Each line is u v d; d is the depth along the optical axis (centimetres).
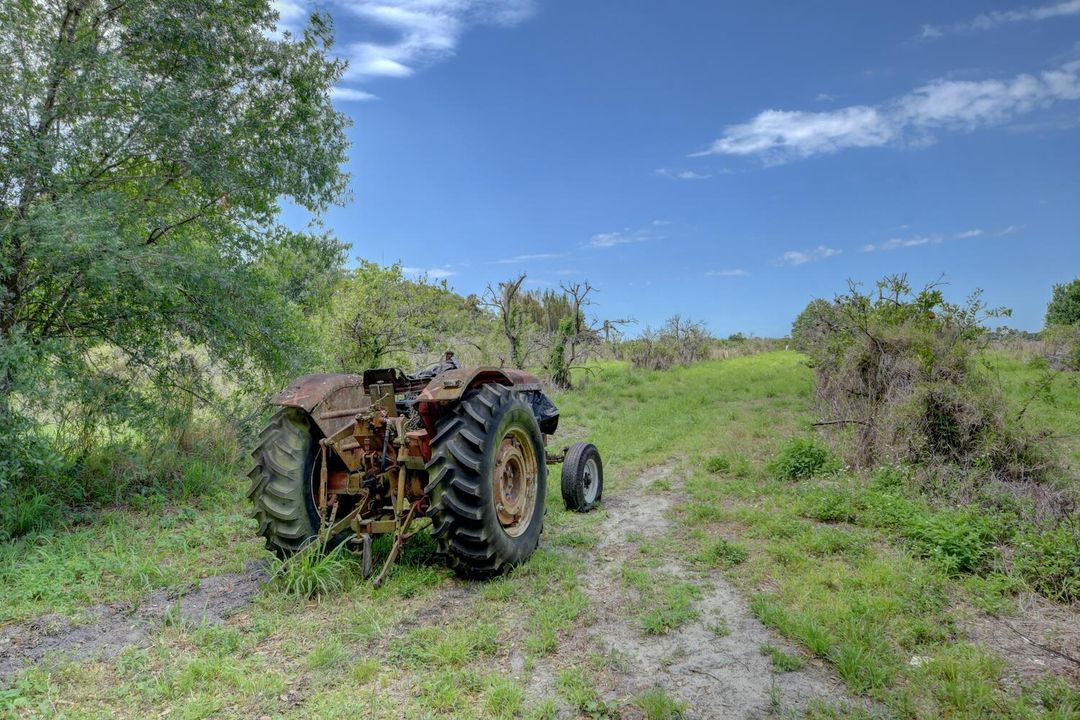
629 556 478
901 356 738
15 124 603
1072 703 272
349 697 287
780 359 2741
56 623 372
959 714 268
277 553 445
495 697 278
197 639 345
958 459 623
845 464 700
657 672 309
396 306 1280
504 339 1752
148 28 691
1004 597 388
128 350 725
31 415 577
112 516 587
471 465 405
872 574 404
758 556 464
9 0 612
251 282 784
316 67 838
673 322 2809
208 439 800
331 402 462
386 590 402
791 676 304
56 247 574
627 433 1026
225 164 749
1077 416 941
